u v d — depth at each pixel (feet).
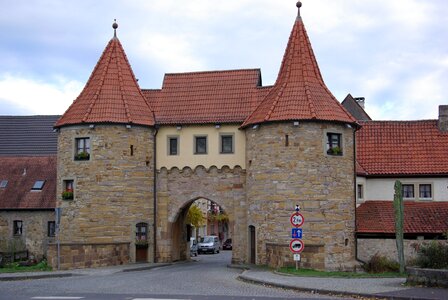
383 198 126.41
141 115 126.21
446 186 124.06
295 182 110.73
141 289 70.90
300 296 63.57
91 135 121.19
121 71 128.77
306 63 118.73
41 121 189.26
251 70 133.49
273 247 110.22
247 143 120.88
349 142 116.26
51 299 60.44
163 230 127.24
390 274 92.48
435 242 83.46
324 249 107.55
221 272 102.01
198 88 132.67
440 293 63.00
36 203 153.69
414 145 130.41
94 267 112.06
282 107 113.60
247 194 120.57
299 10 125.08
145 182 125.90
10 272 99.50
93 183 120.37
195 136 127.34
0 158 169.27
